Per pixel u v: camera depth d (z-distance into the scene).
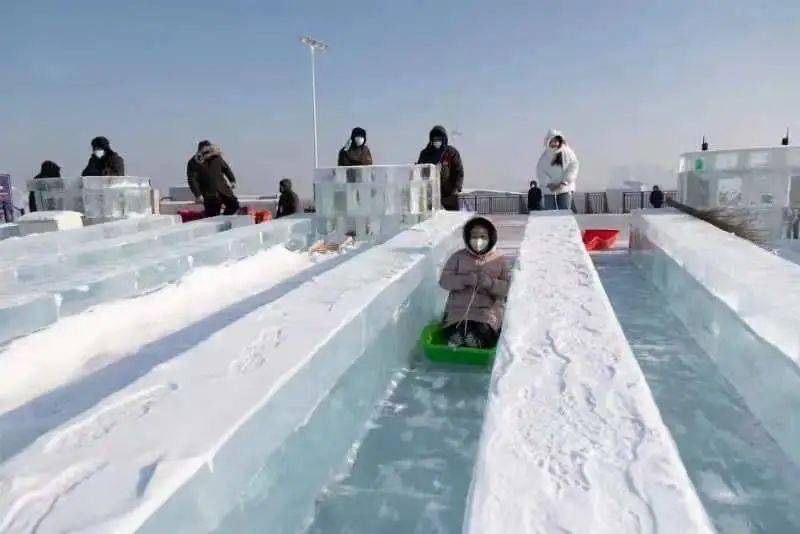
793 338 2.34
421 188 7.39
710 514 2.07
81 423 1.60
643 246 6.29
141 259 4.75
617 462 1.53
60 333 3.28
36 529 1.15
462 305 3.94
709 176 6.36
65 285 3.72
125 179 8.78
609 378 2.06
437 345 3.75
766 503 2.12
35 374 2.91
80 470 1.36
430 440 2.73
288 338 2.34
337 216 7.59
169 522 1.29
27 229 7.48
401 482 2.38
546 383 2.03
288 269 6.11
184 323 4.05
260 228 6.66
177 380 1.91
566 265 3.95
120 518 1.18
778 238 6.01
